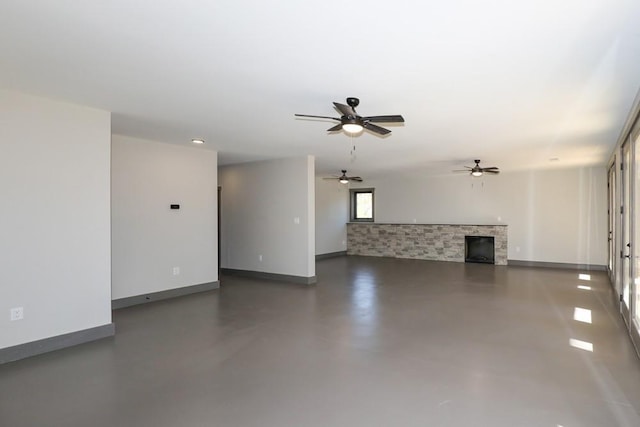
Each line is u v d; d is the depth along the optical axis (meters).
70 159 3.86
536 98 3.58
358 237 12.10
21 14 2.10
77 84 3.27
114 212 5.41
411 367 3.32
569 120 4.40
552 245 9.34
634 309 4.21
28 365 3.37
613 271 6.97
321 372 3.22
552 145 6.02
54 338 3.74
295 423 2.45
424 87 3.29
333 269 9.14
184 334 4.24
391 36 2.34
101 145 4.09
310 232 7.25
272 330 4.38
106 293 4.14
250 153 6.95
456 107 3.89
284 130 5.01
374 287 6.93
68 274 3.85
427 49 2.53
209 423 2.45
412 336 4.16
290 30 2.28
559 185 9.26
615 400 2.73
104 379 3.09
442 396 2.80
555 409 2.61
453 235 10.49
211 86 3.30
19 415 2.54
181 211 6.26
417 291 6.57
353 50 2.56
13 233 3.49
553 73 2.95
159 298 5.94
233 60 2.74
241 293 6.43
